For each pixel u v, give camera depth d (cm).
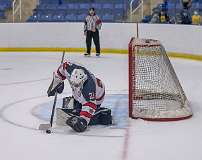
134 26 1931
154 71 938
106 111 842
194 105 1005
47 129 794
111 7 2291
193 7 2144
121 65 1638
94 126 833
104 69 1538
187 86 1238
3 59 1802
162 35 1870
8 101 1038
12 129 815
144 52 927
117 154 683
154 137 769
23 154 684
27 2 2242
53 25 2022
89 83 786
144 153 688
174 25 1830
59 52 2020
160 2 2141
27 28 2027
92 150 701
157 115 869
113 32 1977
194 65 1642
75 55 1927
